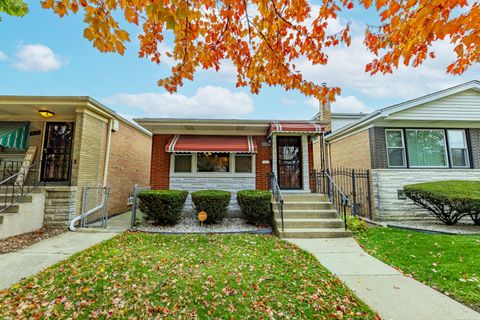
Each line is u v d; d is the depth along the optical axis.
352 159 12.80
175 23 2.73
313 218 8.31
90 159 9.36
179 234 7.48
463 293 3.85
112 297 3.59
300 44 4.09
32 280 4.11
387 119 10.65
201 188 10.07
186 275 4.37
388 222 9.95
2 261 5.05
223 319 3.18
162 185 10.06
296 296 3.75
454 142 11.07
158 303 3.48
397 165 10.85
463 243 6.26
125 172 12.53
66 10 2.97
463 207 8.03
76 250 5.82
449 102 10.78
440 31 3.05
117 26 2.94
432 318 3.23
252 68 4.34
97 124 9.84
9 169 9.72
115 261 4.92
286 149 10.84
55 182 9.26
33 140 9.64
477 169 10.67
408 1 3.05
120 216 10.77
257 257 5.44
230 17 3.76
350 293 3.88
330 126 15.97
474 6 2.84
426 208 9.38
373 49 4.03
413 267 4.96
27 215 7.46
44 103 8.55
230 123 9.88
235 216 9.89
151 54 4.24
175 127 10.15
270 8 3.59
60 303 3.43
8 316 3.14
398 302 3.64
